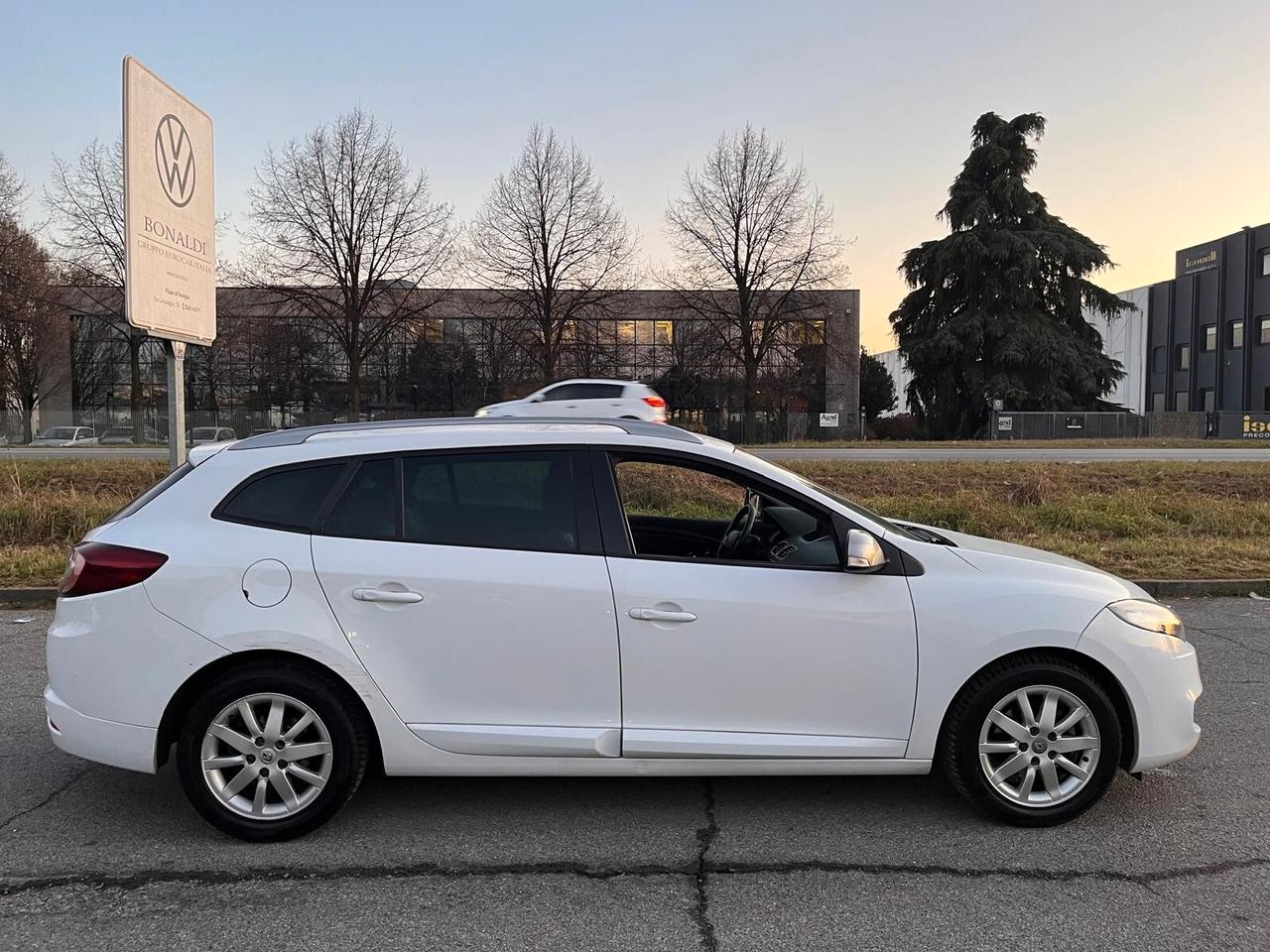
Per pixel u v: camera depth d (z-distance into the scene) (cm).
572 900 296
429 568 333
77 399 4928
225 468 350
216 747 332
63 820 358
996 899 296
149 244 834
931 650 340
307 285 3800
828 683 340
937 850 332
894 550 350
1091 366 4338
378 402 4881
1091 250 4409
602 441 358
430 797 381
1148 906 291
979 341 4306
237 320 4244
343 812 366
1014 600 343
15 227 4078
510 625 333
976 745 344
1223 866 319
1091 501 1208
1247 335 5266
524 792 387
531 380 4194
